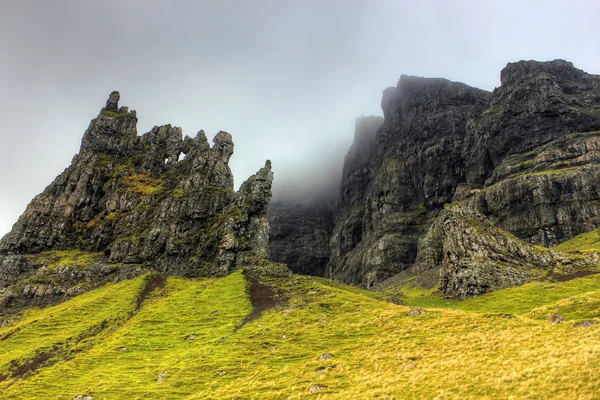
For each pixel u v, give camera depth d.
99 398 65.94
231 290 133.50
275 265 161.12
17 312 140.00
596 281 123.06
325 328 89.81
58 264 165.88
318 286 137.00
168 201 194.75
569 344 47.34
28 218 191.25
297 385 57.06
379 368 57.62
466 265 156.62
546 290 124.62
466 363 50.50
